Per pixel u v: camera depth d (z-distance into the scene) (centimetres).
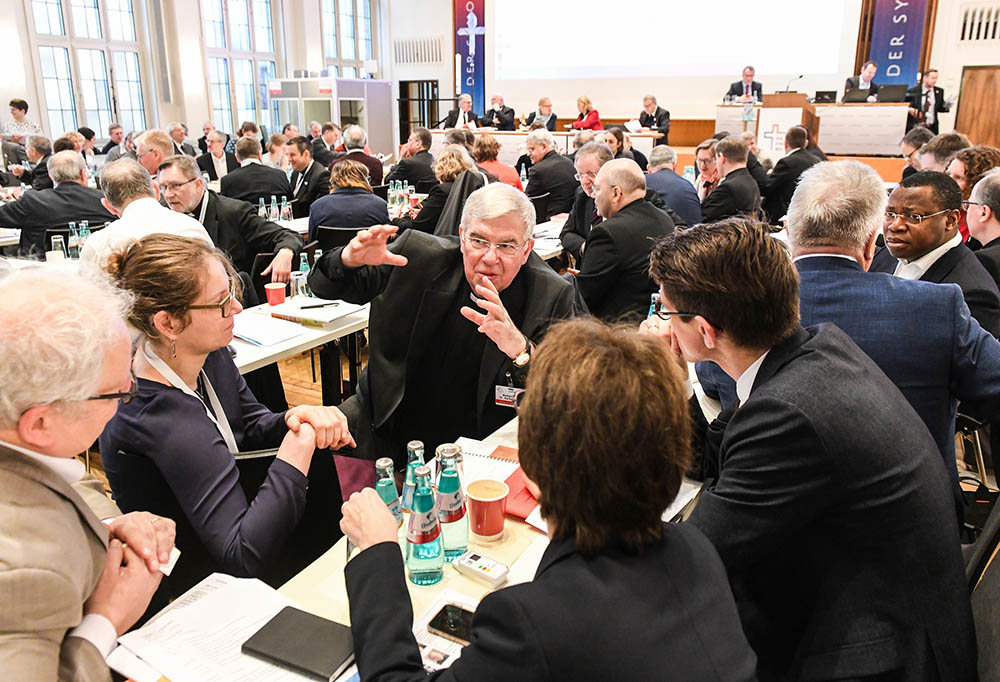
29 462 90
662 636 70
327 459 150
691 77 1089
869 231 156
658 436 73
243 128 836
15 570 82
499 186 187
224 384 167
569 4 1159
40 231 415
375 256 189
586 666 67
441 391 205
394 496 133
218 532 129
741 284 112
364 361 441
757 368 118
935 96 819
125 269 132
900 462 105
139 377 133
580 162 428
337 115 1124
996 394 147
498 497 129
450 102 1354
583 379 74
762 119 789
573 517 75
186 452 131
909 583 106
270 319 266
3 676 80
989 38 930
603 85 1161
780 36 1020
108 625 99
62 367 86
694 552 80
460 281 198
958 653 107
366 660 88
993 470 229
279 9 1221
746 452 109
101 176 284
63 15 936
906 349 151
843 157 774
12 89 883
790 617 114
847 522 106
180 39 1051
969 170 310
